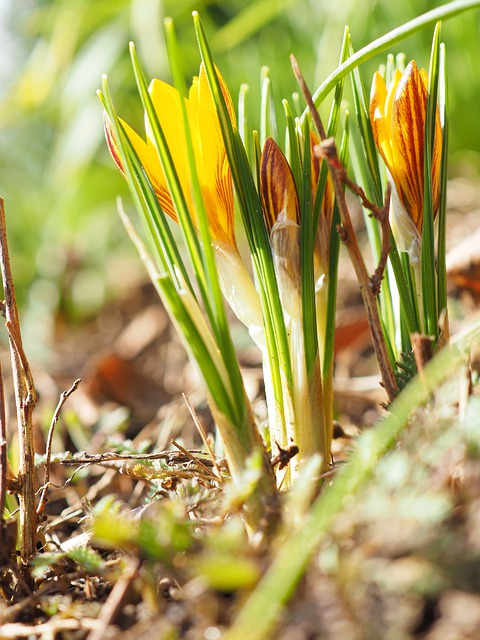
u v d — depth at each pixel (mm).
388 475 182
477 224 478
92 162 730
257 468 192
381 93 221
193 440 317
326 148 199
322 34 618
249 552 187
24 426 220
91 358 520
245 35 602
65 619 200
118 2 656
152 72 634
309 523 182
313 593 175
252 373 355
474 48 572
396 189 219
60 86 700
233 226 221
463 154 603
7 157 815
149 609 193
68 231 723
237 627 172
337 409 318
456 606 172
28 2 899
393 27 594
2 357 536
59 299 683
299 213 217
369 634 169
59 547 222
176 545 190
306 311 213
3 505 209
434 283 220
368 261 488
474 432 187
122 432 348
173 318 195
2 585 214
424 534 175
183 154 210
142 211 210
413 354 223
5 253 224
